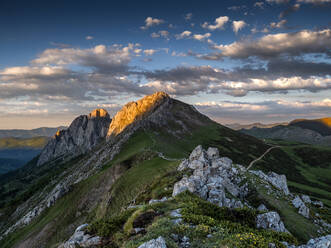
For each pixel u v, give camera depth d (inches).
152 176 2416.3
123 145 5231.3
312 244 615.8
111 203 2423.7
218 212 873.5
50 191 5447.8
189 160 2212.1
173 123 7322.8
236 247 507.5
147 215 757.9
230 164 2086.6
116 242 660.1
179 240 557.6
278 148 7711.6
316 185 4911.4
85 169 5452.8
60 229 2736.2
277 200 1637.6
